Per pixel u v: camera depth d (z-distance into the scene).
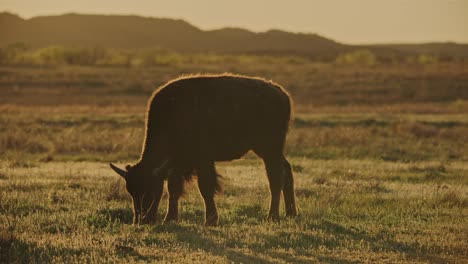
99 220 44.38
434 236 41.72
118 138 101.62
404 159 93.44
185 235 39.97
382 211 50.19
